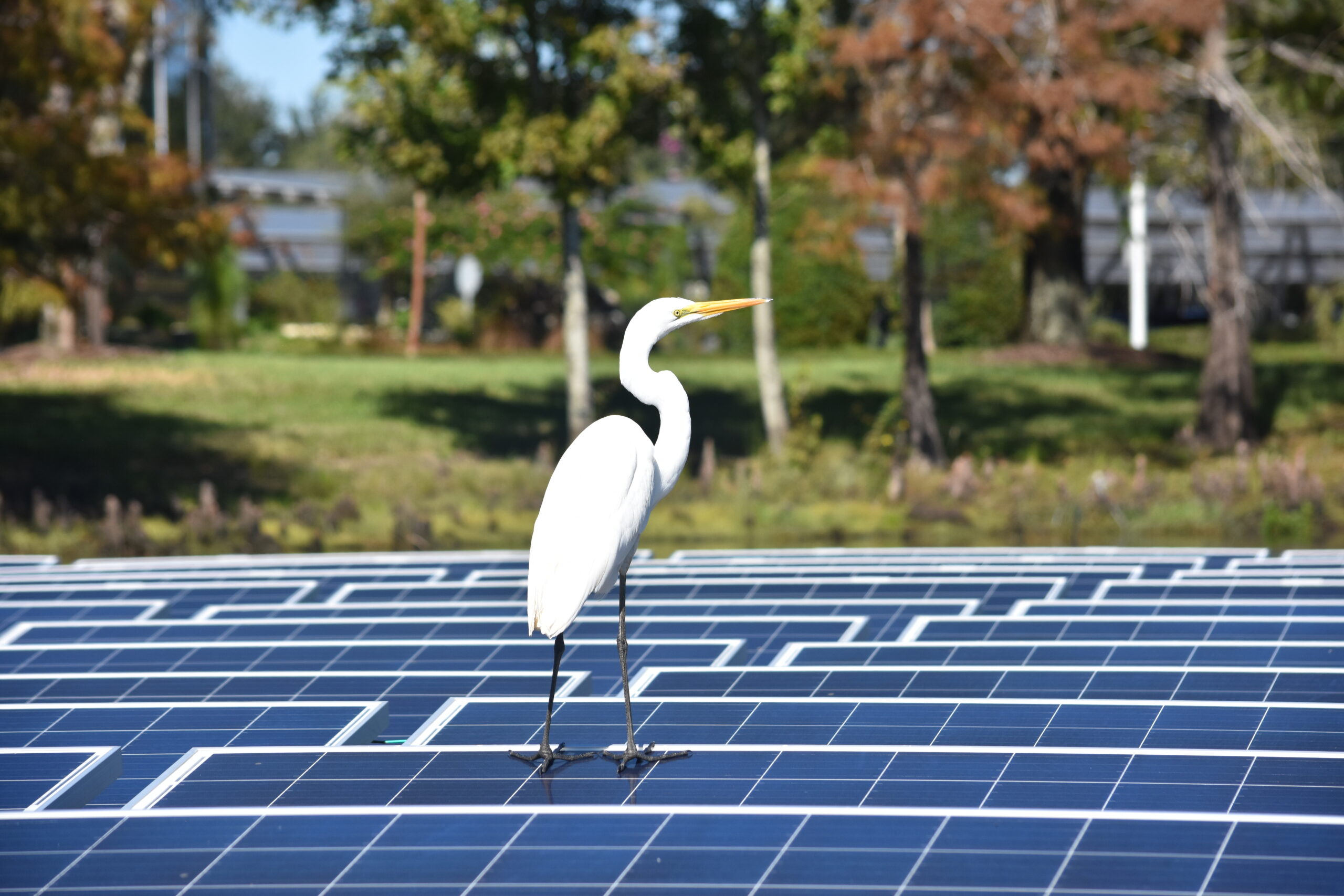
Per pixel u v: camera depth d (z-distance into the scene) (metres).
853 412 34.53
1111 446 30.64
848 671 7.72
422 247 48.94
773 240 48.22
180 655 8.95
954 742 6.25
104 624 10.34
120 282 44.47
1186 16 26.34
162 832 5.06
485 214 48.66
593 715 6.91
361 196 52.53
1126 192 33.41
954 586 11.73
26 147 24.00
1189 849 4.59
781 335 48.38
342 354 47.44
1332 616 9.27
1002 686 7.39
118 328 50.03
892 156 25.88
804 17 25.47
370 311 63.06
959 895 4.34
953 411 34.59
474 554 16.06
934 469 27.81
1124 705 6.60
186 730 6.79
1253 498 24.41
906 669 7.64
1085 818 4.84
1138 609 10.10
